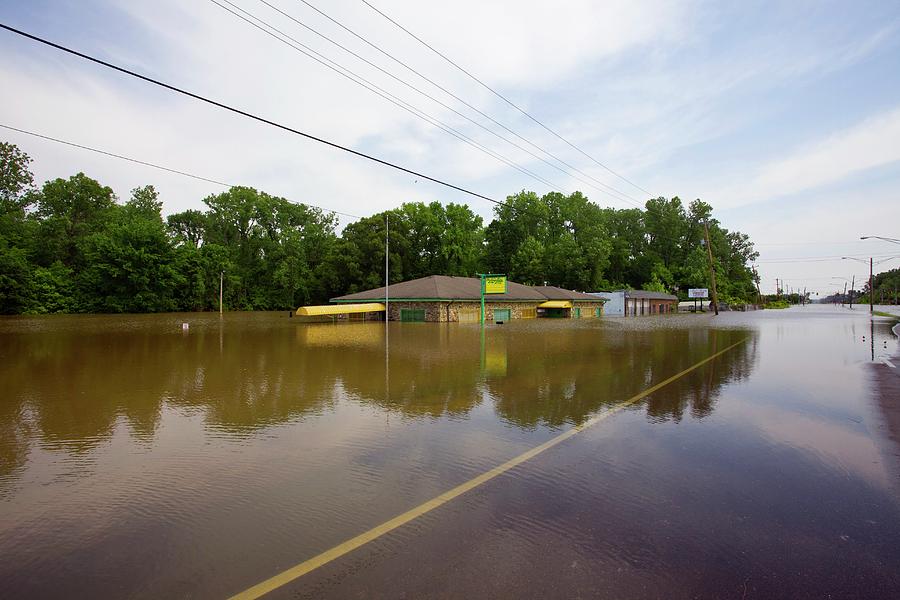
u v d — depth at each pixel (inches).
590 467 227.8
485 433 285.1
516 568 142.0
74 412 339.9
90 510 184.7
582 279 2682.1
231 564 146.0
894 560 147.2
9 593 132.1
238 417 324.5
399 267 2450.8
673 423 307.6
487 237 3011.8
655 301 2827.3
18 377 486.9
